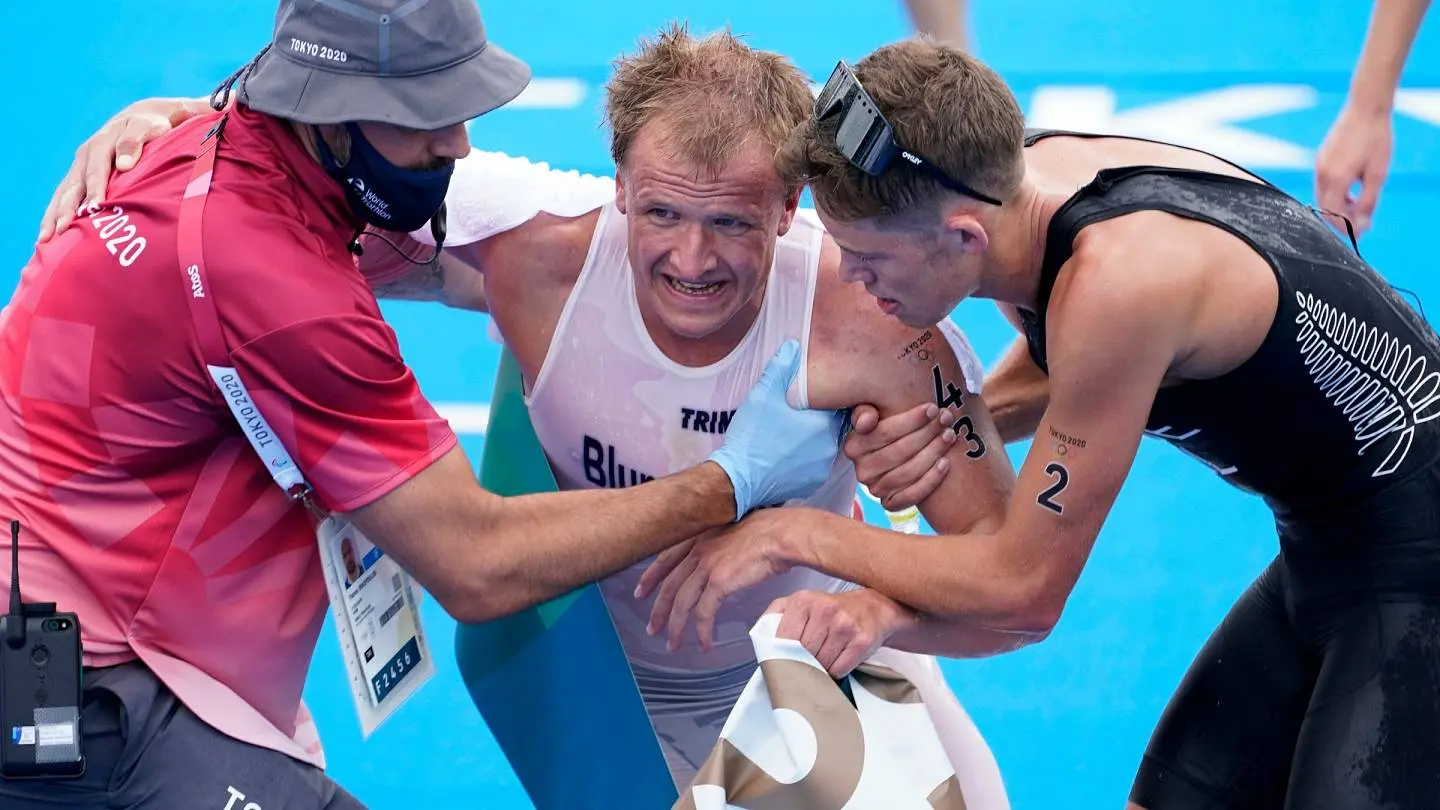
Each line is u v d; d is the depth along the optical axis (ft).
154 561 24.06
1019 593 24.88
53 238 24.50
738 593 28.99
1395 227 56.90
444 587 24.64
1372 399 24.61
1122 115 63.16
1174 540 45.21
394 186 23.43
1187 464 48.75
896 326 26.61
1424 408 25.00
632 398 27.61
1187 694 29.12
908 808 23.93
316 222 23.44
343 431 23.31
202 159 23.34
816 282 26.89
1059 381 23.30
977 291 24.62
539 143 62.23
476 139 62.54
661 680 31.22
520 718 29.73
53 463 23.72
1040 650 41.39
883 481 26.89
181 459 23.97
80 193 24.98
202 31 71.77
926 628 26.14
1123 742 38.29
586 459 28.53
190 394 23.21
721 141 23.73
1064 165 25.20
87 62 68.69
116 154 25.11
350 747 38.63
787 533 26.30
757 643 24.44
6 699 22.97
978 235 23.17
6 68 67.97
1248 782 28.19
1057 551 24.45
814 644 24.52
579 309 27.32
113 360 23.13
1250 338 23.70
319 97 22.31
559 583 25.26
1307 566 26.25
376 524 23.97
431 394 50.60
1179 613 42.39
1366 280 24.75
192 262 22.49
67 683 23.07
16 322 24.12
